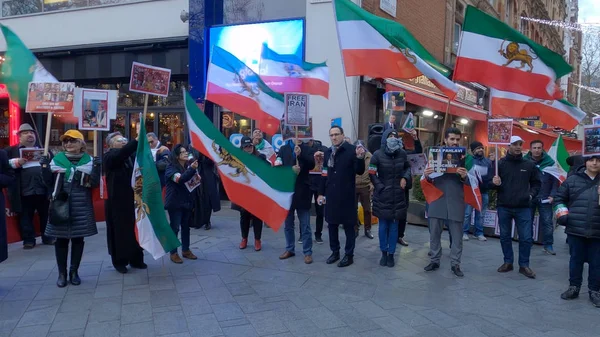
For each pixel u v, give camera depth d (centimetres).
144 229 535
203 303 487
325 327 432
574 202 513
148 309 467
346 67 671
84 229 524
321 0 1055
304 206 639
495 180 602
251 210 600
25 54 596
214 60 680
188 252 656
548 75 648
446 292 537
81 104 562
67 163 515
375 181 624
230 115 1169
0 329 414
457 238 597
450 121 1634
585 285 582
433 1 1441
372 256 686
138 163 538
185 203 631
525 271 604
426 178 603
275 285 549
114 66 1274
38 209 724
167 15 1224
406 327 436
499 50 639
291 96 618
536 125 2000
